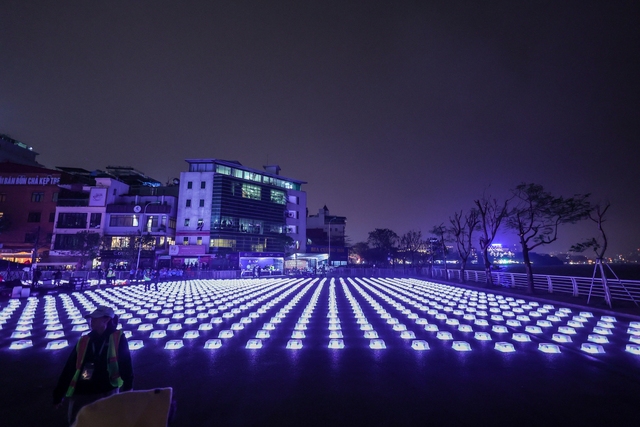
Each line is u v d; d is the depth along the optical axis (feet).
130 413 8.07
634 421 16.74
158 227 164.25
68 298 69.82
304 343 33.06
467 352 29.58
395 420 16.97
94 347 12.05
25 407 18.95
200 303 62.54
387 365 26.00
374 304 59.11
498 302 62.18
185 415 17.56
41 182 165.37
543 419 16.99
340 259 241.96
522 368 25.09
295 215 219.82
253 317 47.96
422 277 153.58
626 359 27.20
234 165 190.60
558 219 74.79
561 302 59.62
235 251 177.27
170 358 28.22
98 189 165.68
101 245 152.46
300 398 19.77
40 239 158.40
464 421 16.81
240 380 22.89
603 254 54.85
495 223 97.35
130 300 67.00
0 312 52.13
